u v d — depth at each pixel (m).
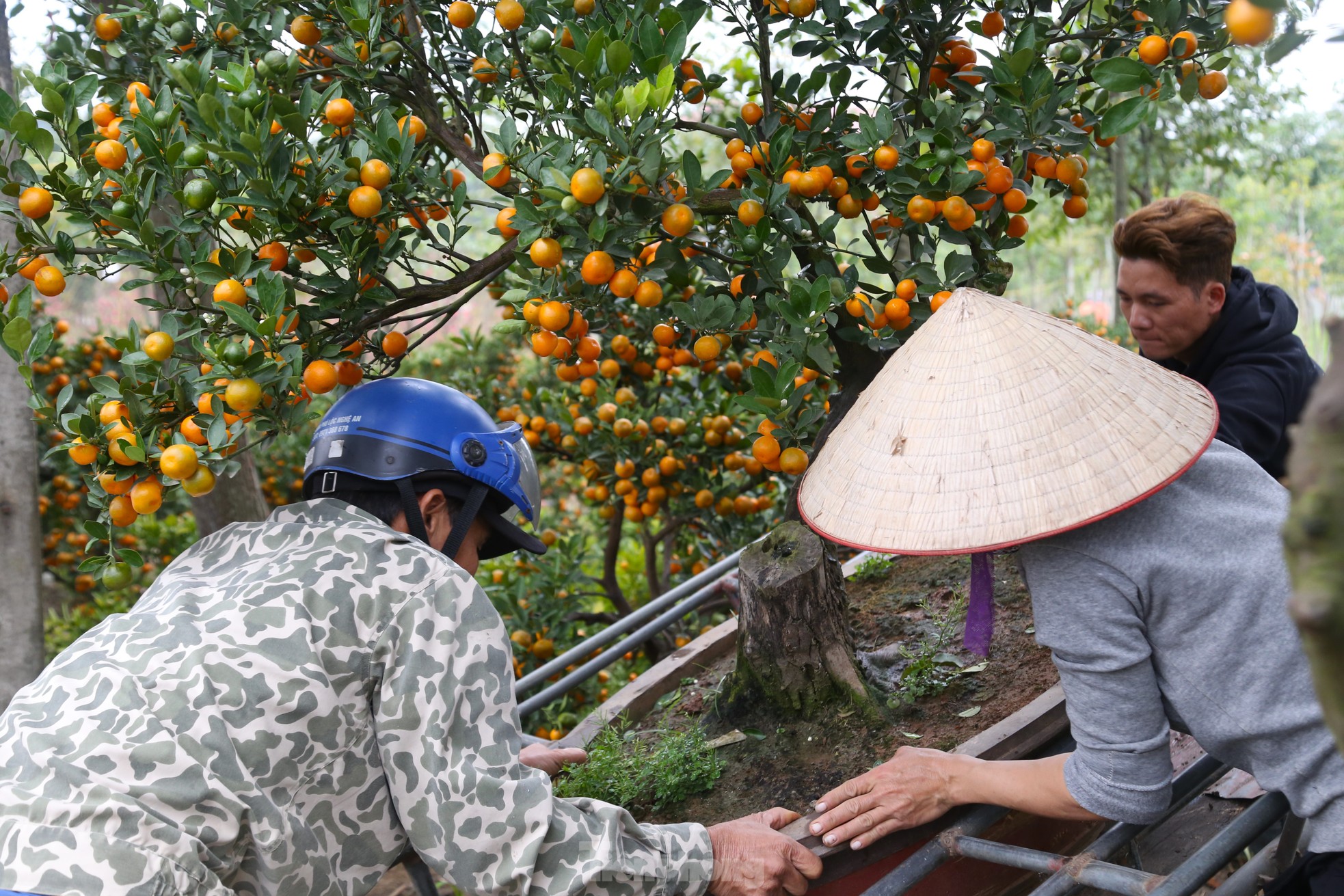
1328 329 0.64
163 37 2.12
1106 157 8.55
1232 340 2.13
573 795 2.13
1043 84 1.89
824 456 1.52
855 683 2.14
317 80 2.17
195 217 1.71
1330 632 0.60
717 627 2.83
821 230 2.21
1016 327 1.40
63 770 1.33
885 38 2.18
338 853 1.49
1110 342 1.41
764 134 2.18
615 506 4.15
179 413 1.71
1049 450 1.30
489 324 13.30
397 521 1.68
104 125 1.94
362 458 1.68
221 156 1.63
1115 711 1.34
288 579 1.49
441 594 1.51
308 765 1.43
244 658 1.41
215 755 1.36
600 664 2.70
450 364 5.77
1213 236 2.08
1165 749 1.37
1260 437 2.03
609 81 1.70
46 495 6.21
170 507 6.82
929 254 2.21
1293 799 1.31
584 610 4.43
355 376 1.90
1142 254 2.14
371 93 2.16
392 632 1.47
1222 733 1.31
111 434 1.61
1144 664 1.33
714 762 2.10
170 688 1.38
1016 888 1.89
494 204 2.00
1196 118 8.20
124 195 1.68
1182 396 1.37
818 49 2.17
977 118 2.21
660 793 2.07
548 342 2.07
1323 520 0.60
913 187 1.97
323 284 1.81
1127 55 2.11
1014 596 2.53
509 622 3.98
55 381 5.61
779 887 1.62
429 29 2.20
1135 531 1.30
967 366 1.38
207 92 1.67
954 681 2.21
